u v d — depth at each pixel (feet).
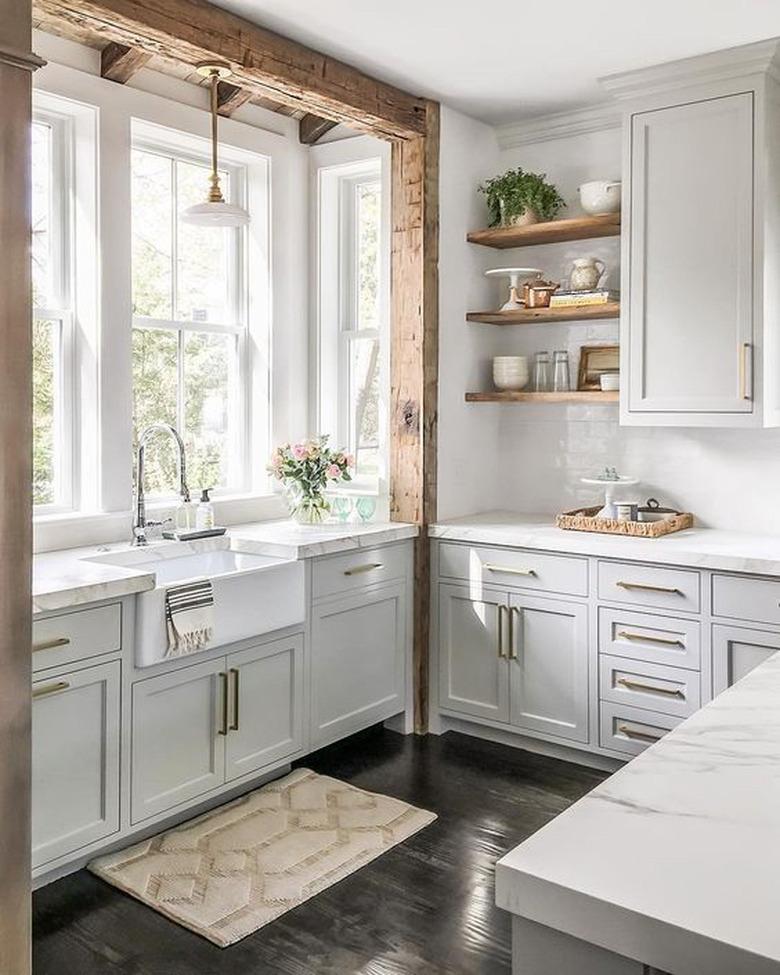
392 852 9.49
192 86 12.58
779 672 5.30
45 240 11.19
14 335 5.31
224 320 13.69
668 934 2.71
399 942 7.92
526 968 3.07
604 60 11.15
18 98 5.30
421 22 10.07
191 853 9.36
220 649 10.11
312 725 11.42
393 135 12.49
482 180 13.78
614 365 13.21
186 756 9.80
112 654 8.91
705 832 3.30
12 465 5.32
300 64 10.64
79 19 8.79
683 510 12.83
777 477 12.01
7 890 5.44
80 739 8.70
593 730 11.53
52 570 9.37
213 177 10.48
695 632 10.63
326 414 14.49
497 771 11.69
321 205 14.33
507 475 14.40
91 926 8.15
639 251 11.67
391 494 13.23
